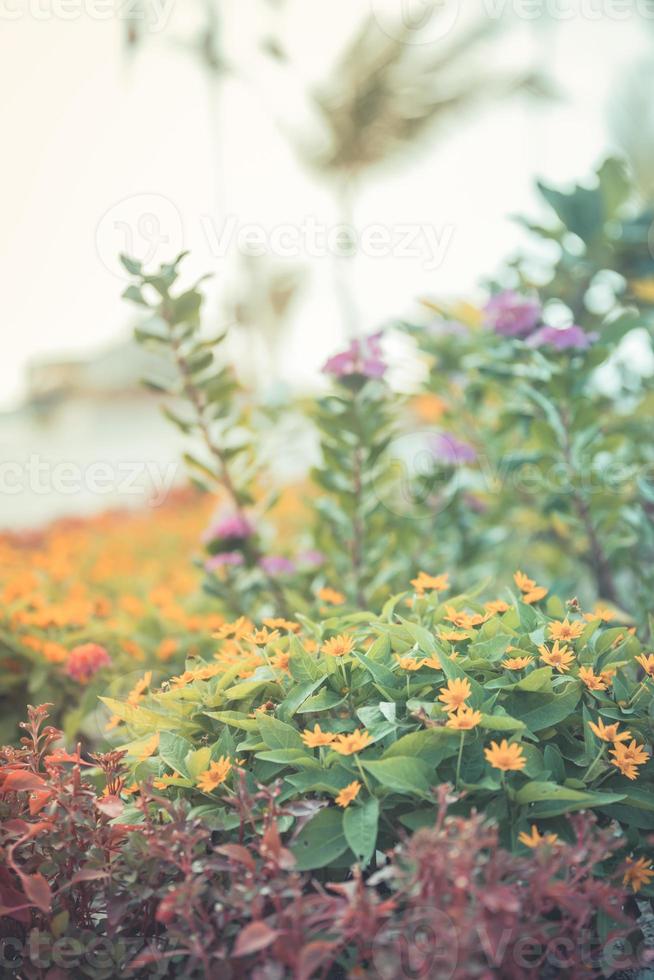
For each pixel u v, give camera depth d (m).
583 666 1.92
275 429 3.72
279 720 1.87
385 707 1.80
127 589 4.33
